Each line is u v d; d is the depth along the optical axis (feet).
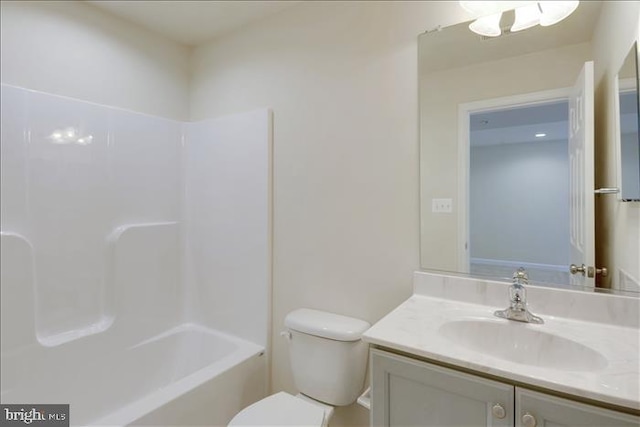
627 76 3.61
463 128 4.63
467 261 4.63
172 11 6.35
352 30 5.48
